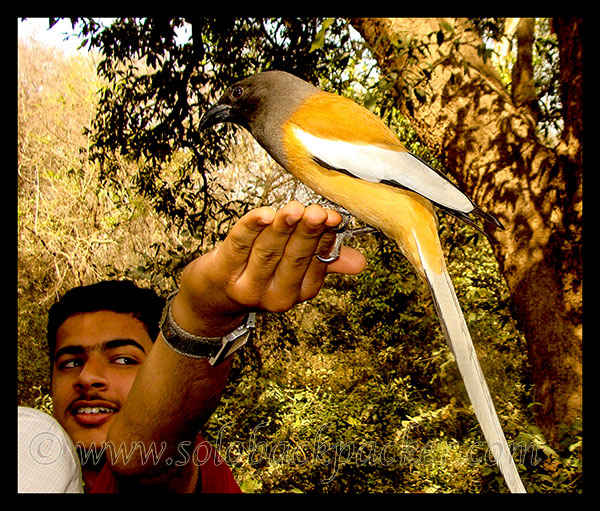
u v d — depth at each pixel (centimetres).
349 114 273
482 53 483
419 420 743
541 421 542
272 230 126
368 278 1232
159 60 809
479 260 1107
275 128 287
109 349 208
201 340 145
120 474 154
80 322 208
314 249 133
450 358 905
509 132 574
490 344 1011
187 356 146
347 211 265
